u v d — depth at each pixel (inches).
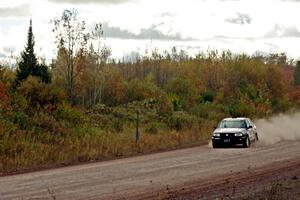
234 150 1087.0
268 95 2888.8
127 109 1749.5
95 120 1411.2
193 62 4384.8
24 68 2105.1
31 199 503.2
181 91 2480.3
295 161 853.2
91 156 925.8
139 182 618.5
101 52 2770.7
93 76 2645.2
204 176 674.8
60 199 503.2
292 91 3949.3
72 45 2159.2
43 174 706.2
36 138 1027.9
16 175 700.7
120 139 1153.4
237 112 2186.3
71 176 678.5
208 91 2984.7
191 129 1507.1
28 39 2150.6
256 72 3809.1
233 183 612.4
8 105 1147.9
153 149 1107.9
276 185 558.3
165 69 4330.7
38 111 1209.4
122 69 4640.8
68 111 1288.1
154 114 1724.9
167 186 583.8
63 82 2258.9
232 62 4042.8
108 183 610.2
